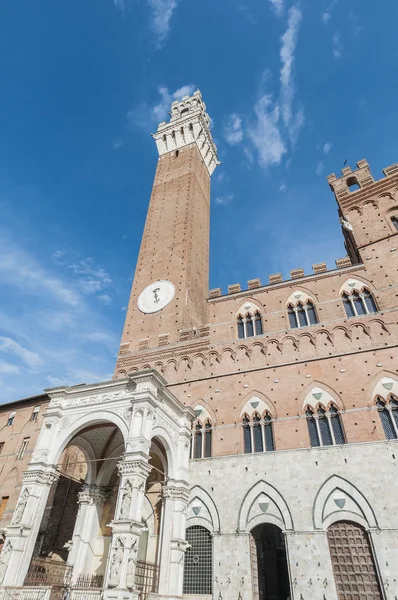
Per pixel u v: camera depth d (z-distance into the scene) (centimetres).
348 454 2595
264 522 2559
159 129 6769
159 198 5616
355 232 3891
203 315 4497
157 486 3006
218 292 4175
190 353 3666
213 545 2602
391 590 2094
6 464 3800
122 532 2017
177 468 2758
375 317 3158
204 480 2891
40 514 2370
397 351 2894
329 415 2817
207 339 3694
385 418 2670
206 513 2755
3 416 4284
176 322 3962
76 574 2616
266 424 2992
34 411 4097
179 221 5022
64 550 3447
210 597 2445
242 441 2975
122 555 1947
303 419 2873
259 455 2841
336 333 3216
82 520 2859
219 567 2508
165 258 4684
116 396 2659
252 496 2684
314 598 2208
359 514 2370
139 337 4072
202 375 3478
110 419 2564
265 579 3753
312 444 2764
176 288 4266
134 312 4356
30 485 2423
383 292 3288
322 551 2327
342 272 3600
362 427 2667
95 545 2833
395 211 3809
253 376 3262
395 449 2494
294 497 2566
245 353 3441
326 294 3528
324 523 2416
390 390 2741
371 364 2914
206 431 3164
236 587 2405
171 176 5916
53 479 2530
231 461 2897
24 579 2170
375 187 4078
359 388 2839
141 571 2500
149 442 2377
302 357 3195
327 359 3091
